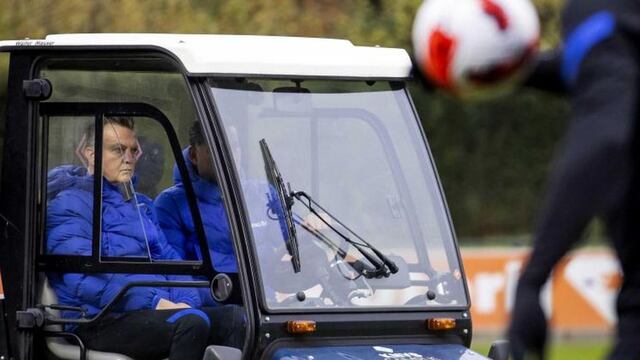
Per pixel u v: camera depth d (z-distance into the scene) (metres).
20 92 20.97
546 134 79.62
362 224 20.70
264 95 20.23
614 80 9.76
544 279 9.47
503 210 79.81
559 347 47.59
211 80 19.84
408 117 21.48
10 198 21.03
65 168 21.05
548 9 58.41
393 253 20.75
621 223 10.49
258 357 19.28
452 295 20.91
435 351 20.36
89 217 20.91
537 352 9.50
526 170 79.75
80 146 20.98
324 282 19.94
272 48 20.56
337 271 20.16
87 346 20.83
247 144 20.00
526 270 9.52
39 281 21.02
